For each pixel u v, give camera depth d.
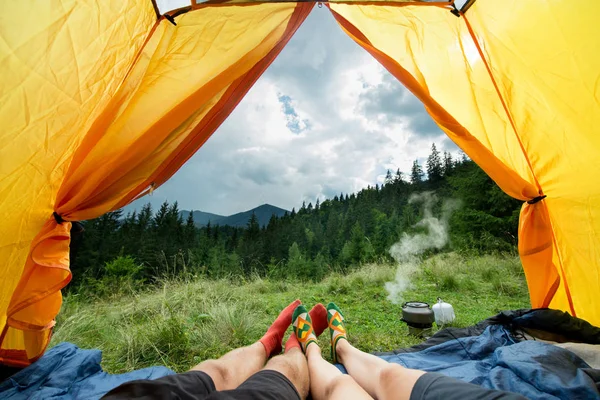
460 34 2.17
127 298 4.99
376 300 4.32
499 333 1.95
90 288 5.39
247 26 1.88
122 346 2.53
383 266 6.97
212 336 2.75
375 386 1.19
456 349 1.84
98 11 1.27
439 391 0.87
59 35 1.13
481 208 11.42
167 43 1.81
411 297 4.36
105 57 1.40
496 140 2.23
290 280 6.46
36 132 1.20
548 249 2.08
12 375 1.56
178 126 1.84
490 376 1.38
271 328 2.09
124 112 1.66
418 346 1.99
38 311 1.50
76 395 1.47
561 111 1.91
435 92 2.19
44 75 1.14
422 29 2.15
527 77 1.98
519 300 4.07
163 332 2.54
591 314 2.07
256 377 1.12
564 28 1.70
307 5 1.91
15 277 1.40
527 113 2.10
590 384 1.13
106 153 1.58
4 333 1.48
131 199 1.90
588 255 2.02
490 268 5.67
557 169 2.08
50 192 1.47
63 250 1.55
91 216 1.60
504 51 2.03
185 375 1.05
